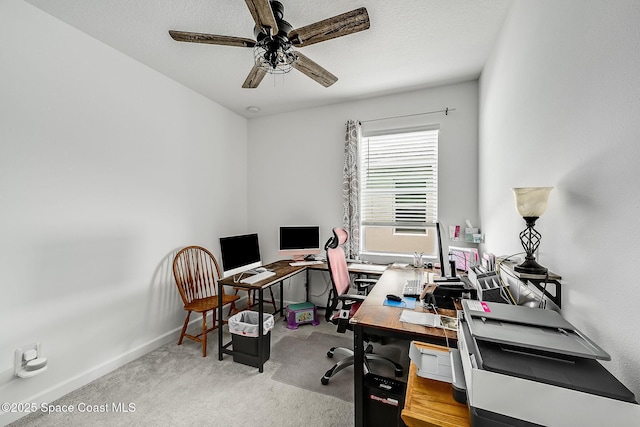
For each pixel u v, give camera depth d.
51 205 1.77
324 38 1.63
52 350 1.76
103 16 1.79
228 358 2.28
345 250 3.15
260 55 1.83
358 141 3.16
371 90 2.93
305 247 3.25
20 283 1.63
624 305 0.72
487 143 2.32
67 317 1.85
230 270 2.69
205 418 1.61
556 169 1.11
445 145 2.86
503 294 1.34
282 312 3.30
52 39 1.77
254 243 3.10
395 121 3.03
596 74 0.84
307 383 1.94
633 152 0.69
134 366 2.16
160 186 2.54
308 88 2.86
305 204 3.48
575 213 0.97
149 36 2.00
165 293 2.57
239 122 3.65
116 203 2.16
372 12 1.76
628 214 0.71
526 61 1.44
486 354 0.74
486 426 0.67
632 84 0.69
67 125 1.85
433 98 2.88
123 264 2.21
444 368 1.00
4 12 1.57
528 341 0.73
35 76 1.70
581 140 0.93
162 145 2.56
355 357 1.39
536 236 1.29
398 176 3.13
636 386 0.67
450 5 1.71
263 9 1.38
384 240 3.46
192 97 2.89
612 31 0.77
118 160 2.18
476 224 2.76
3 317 1.56
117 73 2.17
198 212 2.97
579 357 0.71
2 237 1.56
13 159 1.60
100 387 1.89
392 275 2.37
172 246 2.66
